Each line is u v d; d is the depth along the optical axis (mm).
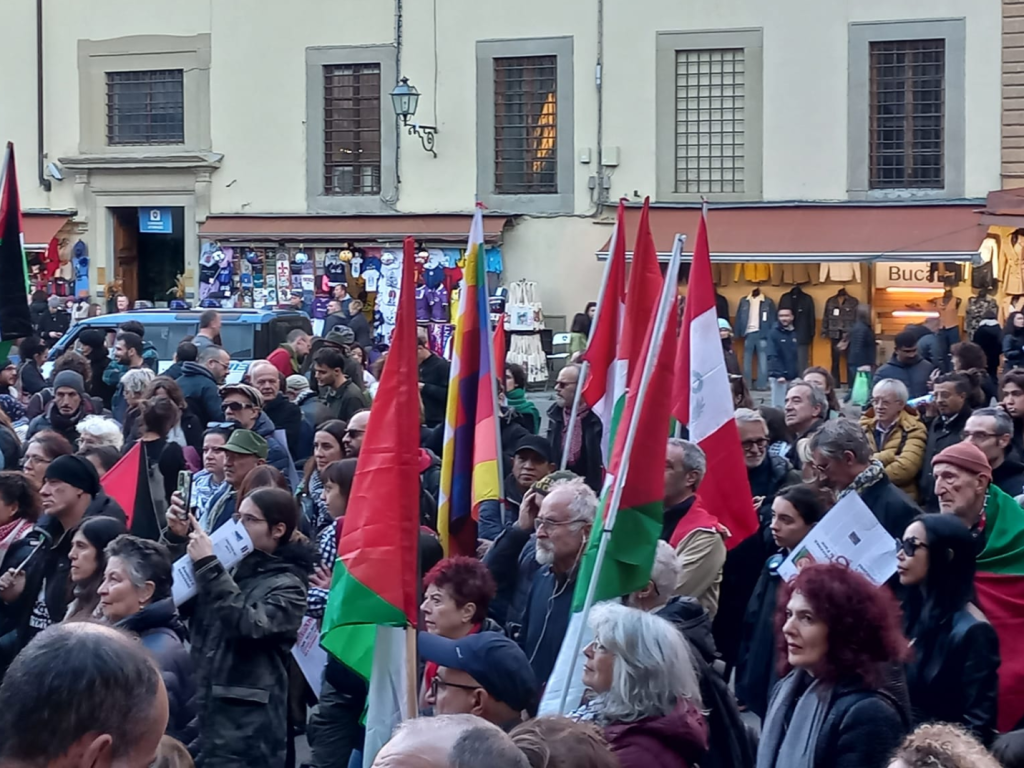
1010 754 4066
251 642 6039
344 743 5934
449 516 7723
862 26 25641
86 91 29234
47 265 29375
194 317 18859
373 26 27641
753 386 25984
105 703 2551
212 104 28547
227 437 9336
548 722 3861
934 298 25641
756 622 6766
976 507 6520
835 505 6312
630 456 5703
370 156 28000
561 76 26844
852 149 25812
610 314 8680
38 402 13797
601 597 5578
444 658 4758
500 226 26844
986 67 25234
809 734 4539
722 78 26359
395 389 5402
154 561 5988
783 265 26234
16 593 7309
